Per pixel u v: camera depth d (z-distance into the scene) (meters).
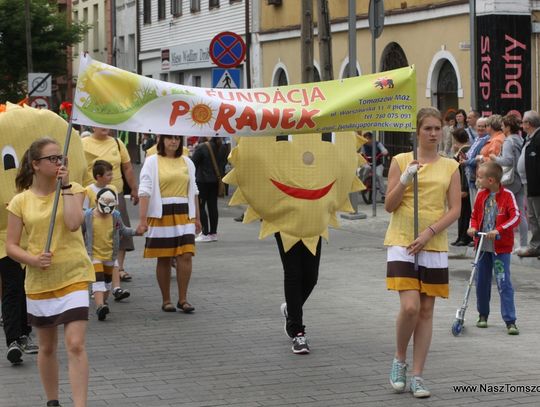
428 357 9.65
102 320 11.77
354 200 23.02
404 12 30.17
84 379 7.38
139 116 8.79
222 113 8.99
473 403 8.03
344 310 12.16
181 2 49.53
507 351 9.89
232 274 15.27
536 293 13.29
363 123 9.14
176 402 8.20
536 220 15.73
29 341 10.17
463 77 27.36
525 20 25.89
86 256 7.66
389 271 8.35
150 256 12.04
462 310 10.62
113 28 55.69
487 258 10.85
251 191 10.09
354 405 8.04
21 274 9.73
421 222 8.29
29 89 35.53
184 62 48.88
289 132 9.12
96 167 12.16
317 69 36.00
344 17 33.94
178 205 12.08
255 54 41.50
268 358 9.73
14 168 10.15
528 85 26.08
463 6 27.08
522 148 16.05
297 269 10.00
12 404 8.23
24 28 53.91
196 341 10.57
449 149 22.05
